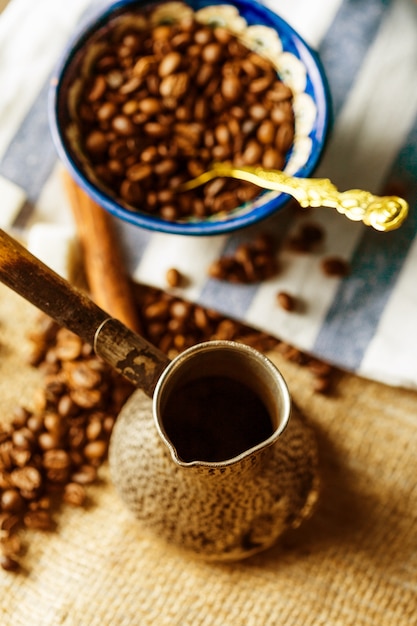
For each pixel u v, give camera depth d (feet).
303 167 1.43
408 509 1.51
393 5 1.62
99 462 1.55
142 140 1.53
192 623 1.47
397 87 1.61
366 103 1.61
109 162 1.53
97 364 1.55
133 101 1.53
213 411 1.26
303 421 1.40
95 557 1.50
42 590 1.49
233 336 1.58
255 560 1.50
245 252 1.56
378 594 1.48
